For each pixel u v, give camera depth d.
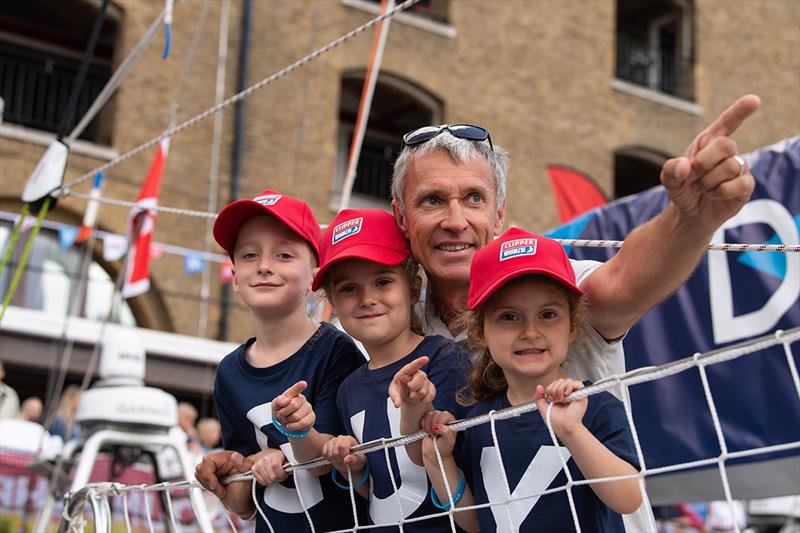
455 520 2.31
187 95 14.05
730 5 19.44
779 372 4.61
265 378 2.79
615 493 1.99
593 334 2.42
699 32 19.05
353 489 2.52
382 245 2.57
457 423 2.18
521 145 16.89
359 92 16.41
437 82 16.25
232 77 14.45
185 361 12.23
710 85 18.95
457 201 2.67
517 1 17.30
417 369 2.19
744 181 1.90
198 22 14.29
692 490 4.91
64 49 14.75
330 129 15.05
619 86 18.02
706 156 1.86
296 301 2.79
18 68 14.49
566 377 2.35
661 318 5.03
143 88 13.84
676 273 2.18
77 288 12.84
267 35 14.78
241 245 2.80
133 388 5.01
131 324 13.35
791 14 20.02
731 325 4.78
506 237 2.24
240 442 2.89
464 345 2.62
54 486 5.34
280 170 14.53
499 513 2.19
